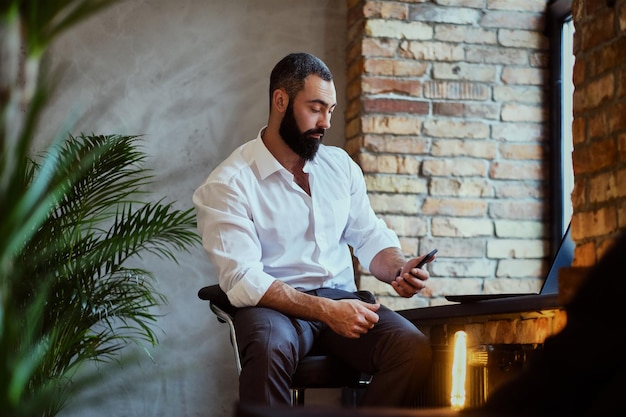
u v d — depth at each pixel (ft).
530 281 13.71
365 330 8.28
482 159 13.74
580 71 9.73
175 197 13.52
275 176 9.29
